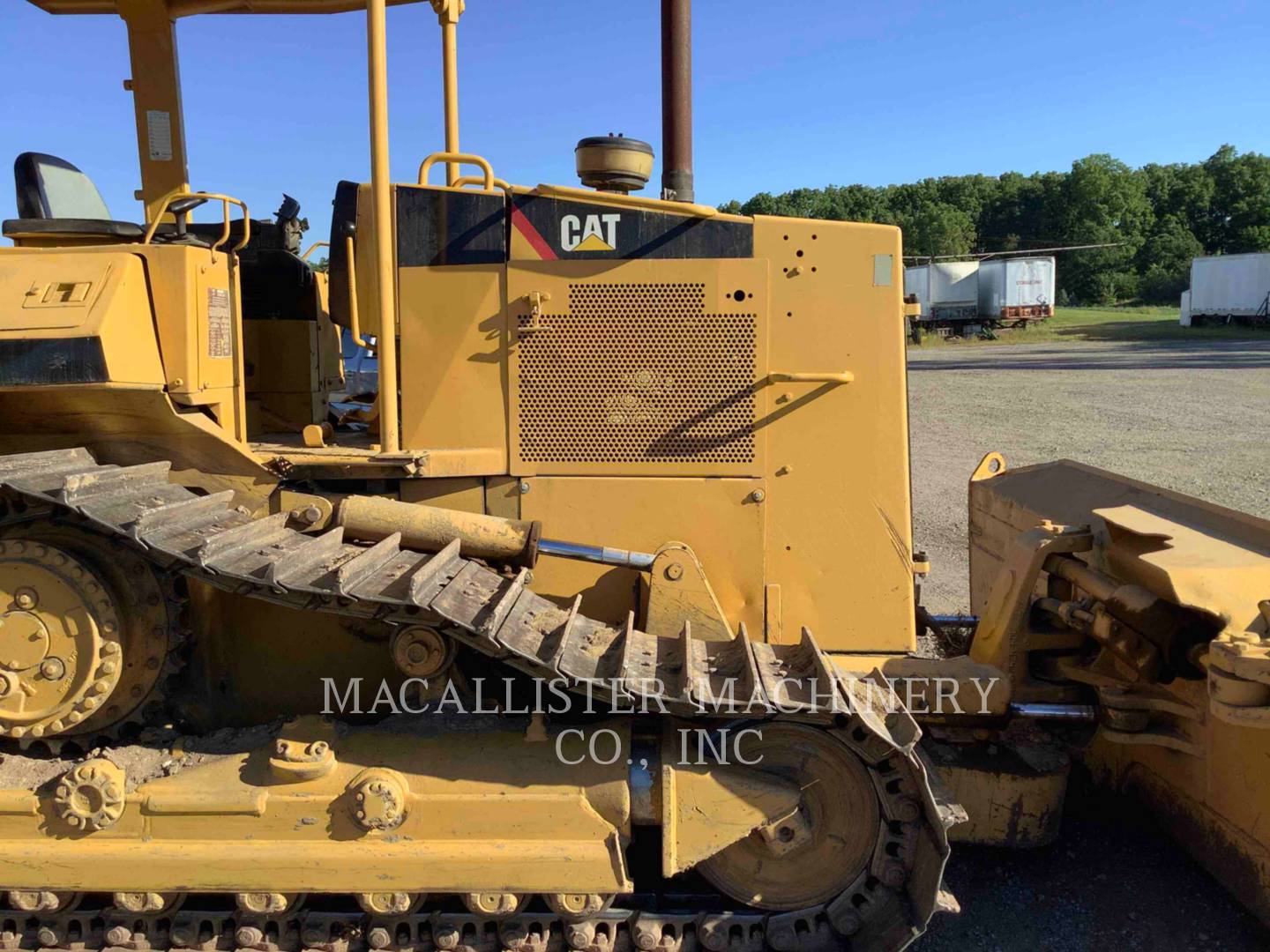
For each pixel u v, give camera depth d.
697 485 3.18
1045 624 3.49
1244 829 2.84
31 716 2.66
